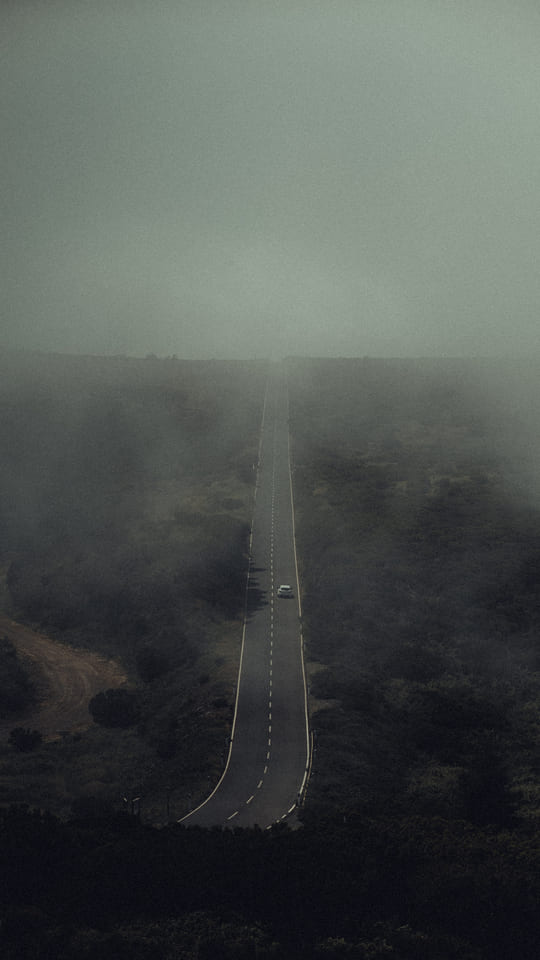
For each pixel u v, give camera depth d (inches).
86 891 2096.5
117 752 3388.3
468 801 2866.6
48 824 2396.7
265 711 3403.1
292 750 3095.5
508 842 2421.3
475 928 2057.1
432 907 2106.3
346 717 3356.3
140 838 2348.7
